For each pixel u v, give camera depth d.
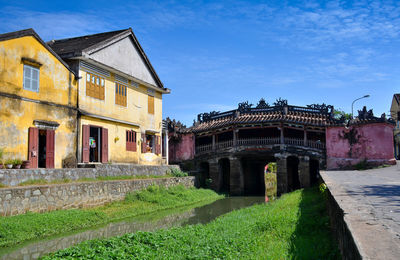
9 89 14.70
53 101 16.89
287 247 7.80
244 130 32.03
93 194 16.14
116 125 21.62
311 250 7.19
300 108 30.12
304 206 13.86
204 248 8.48
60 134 17.23
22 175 13.66
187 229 11.23
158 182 21.97
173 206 19.59
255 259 7.16
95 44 19.80
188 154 32.66
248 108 31.28
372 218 5.60
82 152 18.42
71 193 14.82
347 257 4.88
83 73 18.91
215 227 11.79
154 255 7.94
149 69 25.98
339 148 26.77
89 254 7.93
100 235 11.97
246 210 16.53
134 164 23.30
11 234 10.59
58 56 17.23
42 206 13.32
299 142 28.08
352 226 4.96
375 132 25.70
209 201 23.38
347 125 26.62
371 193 9.27
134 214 16.41
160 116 27.38
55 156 16.89
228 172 32.94
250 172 32.47
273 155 28.27
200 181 29.55
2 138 14.31
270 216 11.85
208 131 31.70
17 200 12.30
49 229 11.88
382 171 21.22
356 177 15.95
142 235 9.73
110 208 16.56
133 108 23.58
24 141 15.27
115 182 17.78
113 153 21.22
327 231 9.05
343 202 7.39
